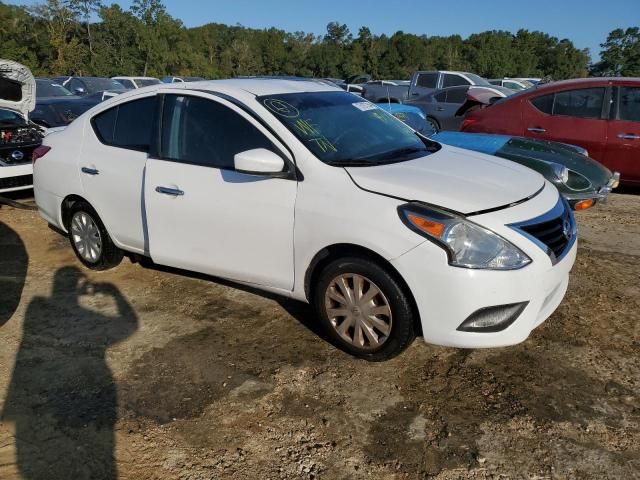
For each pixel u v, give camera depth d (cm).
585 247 534
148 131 411
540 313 309
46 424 290
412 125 649
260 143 352
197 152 379
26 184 697
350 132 375
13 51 5791
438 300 293
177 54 7062
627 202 707
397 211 301
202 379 326
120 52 6344
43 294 445
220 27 10256
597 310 398
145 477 254
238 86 388
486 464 257
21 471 258
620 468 253
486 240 288
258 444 273
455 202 298
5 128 727
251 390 315
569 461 257
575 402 297
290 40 10156
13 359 352
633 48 8206
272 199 340
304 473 255
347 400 304
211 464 261
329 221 318
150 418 294
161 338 373
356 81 3097
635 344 352
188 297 433
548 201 329
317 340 365
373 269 310
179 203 381
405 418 289
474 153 406
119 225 437
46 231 607
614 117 698
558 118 729
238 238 360
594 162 547
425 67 9475
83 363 346
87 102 1112
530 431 277
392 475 253
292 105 375
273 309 410
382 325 319
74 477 254
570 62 10381
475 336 296
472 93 939
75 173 456
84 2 6056
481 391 309
